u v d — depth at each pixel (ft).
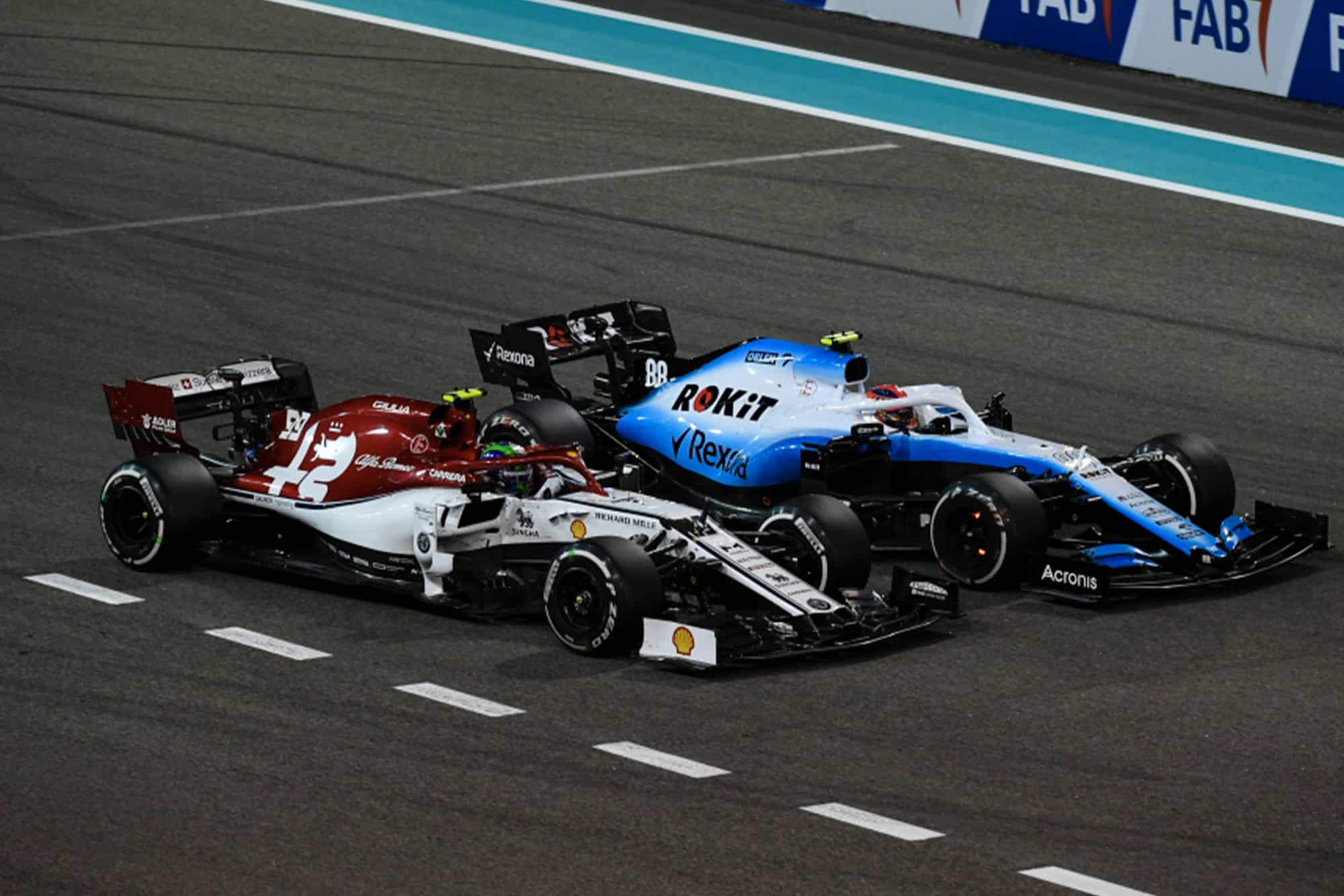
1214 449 174.81
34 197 275.80
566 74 344.28
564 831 116.78
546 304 240.94
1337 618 157.89
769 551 154.71
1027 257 262.88
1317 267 262.47
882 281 252.62
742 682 140.67
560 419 175.11
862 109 327.67
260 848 114.21
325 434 161.79
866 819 119.14
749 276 252.62
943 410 177.47
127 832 116.06
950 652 148.25
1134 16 347.97
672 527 148.15
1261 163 303.07
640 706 135.95
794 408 175.32
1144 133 316.40
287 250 258.37
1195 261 263.08
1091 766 128.26
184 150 297.74
